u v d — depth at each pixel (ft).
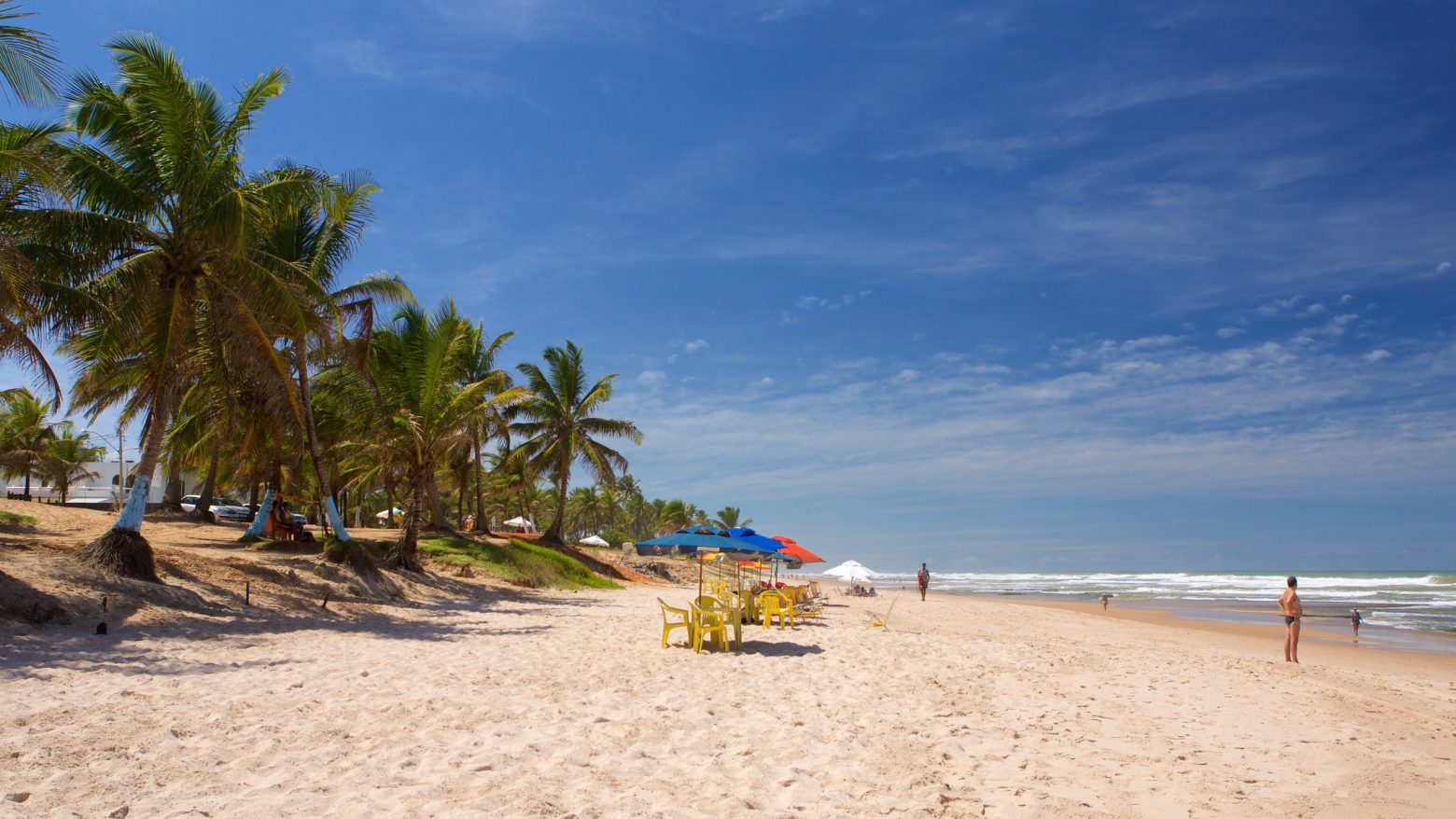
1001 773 20.13
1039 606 126.72
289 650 34.65
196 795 15.64
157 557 48.83
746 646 42.60
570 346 124.57
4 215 40.27
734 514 327.26
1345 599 183.93
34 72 33.09
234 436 75.00
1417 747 25.11
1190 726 26.99
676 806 16.43
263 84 49.14
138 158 45.91
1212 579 363.76
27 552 44.04
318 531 112.06
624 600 79.36
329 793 16.08
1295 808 18.22
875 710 27.35
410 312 76.95
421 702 24.82
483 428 104.32
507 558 89.51
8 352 39.81
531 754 19.67
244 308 49.32
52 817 14.06
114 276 42.75
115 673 26.73
